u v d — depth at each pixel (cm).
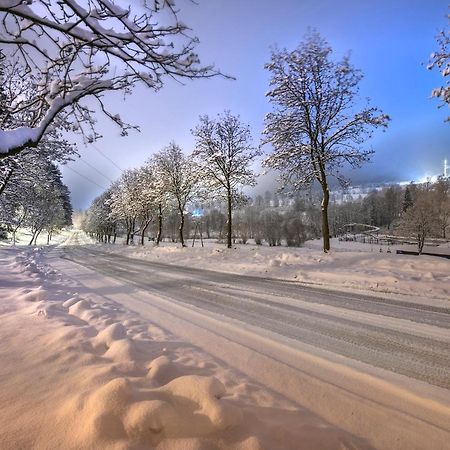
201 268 1672
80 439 224
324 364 439
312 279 1144
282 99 1769
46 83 408
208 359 430
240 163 2389
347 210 10312
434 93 1101
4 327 510
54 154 1505
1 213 2927
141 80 390
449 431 294
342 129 1705
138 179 4372
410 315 679
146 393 265
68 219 11706
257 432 247
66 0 291
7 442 229
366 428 296
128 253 3075
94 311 638
